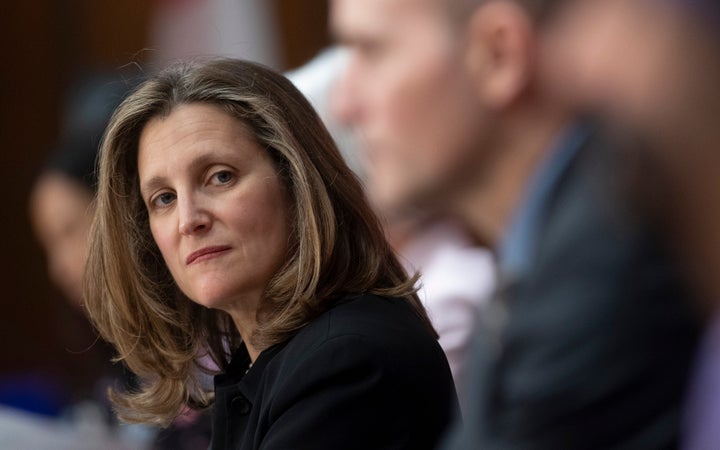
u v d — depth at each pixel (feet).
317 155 20.10
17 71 63.41
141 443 31.24
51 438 27.63
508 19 10.75
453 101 11.59
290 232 19.84
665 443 9.71
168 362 22.21
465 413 10.91
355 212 20.38
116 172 21.22
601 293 9.66
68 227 39.45
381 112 13.10
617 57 8.53
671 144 8.21
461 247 27.02
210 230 19.56
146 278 21.72
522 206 11.12
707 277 8.57
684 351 9.47
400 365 18.92
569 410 9.89
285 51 49.55
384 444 18.70
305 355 19.01
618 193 9.11
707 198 8.17
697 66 8.01
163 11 51.85
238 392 20.08
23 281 62.80
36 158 63.21
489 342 10.53
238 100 19.90
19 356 61.77
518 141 11.04
